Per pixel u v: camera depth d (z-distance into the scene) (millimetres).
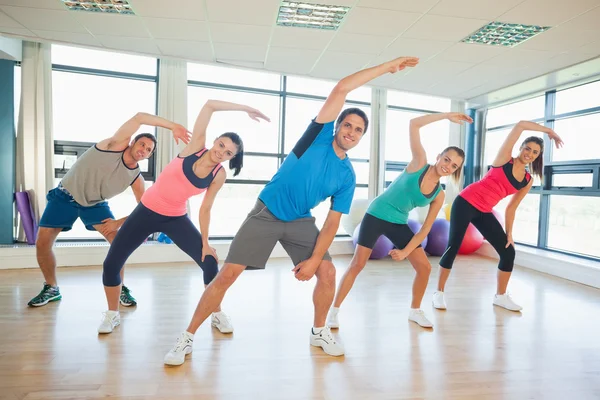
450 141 6379
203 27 3732
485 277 4184
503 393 1744
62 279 3537
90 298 2967
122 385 1681
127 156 2500
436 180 2426
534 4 3096
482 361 2076
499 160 2936
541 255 4660
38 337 2184
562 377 1923
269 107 5566
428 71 4859
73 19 3609
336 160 1892
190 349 1977
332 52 4312
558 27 3510
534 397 1721
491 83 5223
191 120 5219
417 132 2383
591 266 3998
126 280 3619
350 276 2514
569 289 3805
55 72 4602
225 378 1780
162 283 3543
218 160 2109
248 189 5543
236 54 4465
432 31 3680
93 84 4742
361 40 3947
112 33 3930
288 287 3512
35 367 1821
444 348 2230
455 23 3490
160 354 2014
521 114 5816
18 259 3963
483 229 3059
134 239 2201
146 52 4473
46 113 4367
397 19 3441
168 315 2645
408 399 1660
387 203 2475
